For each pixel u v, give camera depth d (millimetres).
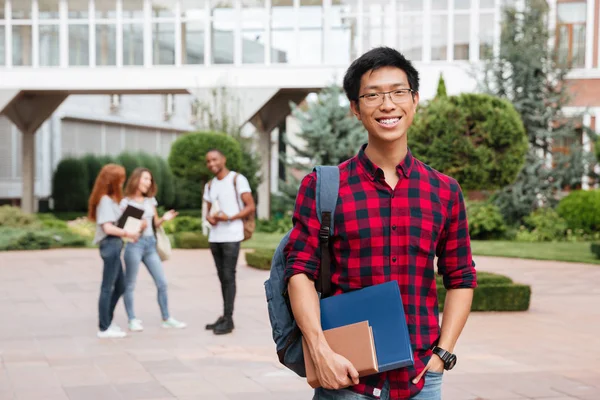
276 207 28766
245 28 25969
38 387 5793
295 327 2510
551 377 6121
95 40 26391
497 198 23312
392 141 2465
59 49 26438
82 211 30828
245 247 20062
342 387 2354
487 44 23844
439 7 24922
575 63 25438
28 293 11555
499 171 10445
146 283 12633
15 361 6742
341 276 2477
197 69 26109
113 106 36375
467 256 2588
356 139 22719
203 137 22797
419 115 10562
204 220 8062
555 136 23156
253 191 26031
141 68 26188
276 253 2623
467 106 10266
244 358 6824
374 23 25344
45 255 18266
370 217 2447
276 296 2568
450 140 10148
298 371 2568
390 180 2496
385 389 2426
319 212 2467
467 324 8695
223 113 25156
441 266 2627
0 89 26328
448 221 2551
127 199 7965
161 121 40500
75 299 10930
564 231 21953
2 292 11672
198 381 5969
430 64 24938
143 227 7762
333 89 23188
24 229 22562
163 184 32656
